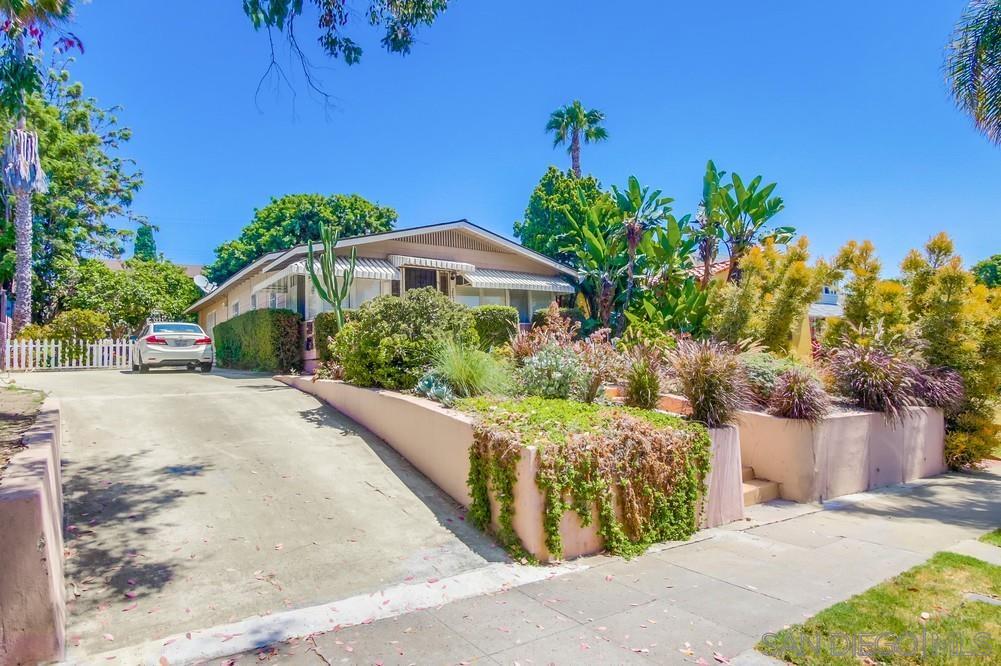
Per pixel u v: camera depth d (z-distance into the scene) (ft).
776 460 25.55
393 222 123.13
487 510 18.20
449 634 12.14
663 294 60.13
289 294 58.08
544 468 16.55
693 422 21.36
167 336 51.55
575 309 68.69
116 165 90.68
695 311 49.26
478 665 10.93
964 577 15.52
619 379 26.84
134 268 98.99
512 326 50.90
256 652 11.28
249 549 15.79
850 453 26.71
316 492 20.02
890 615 13.07
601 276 64.95
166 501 18.24
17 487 11.09
